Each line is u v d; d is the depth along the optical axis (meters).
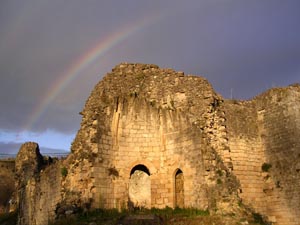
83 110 27.45
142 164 27.00
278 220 26.86
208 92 26.67
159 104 27.98
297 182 26.11
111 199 25.45
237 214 22.58
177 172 26.61
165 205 26.30
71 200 23.98
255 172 28.05
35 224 34.06
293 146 26.73
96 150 25.34
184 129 26.36
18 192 42.75
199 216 22.48
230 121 28.02
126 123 27.34
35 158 41.66
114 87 27.94
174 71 28.50
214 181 23.77
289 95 27.59
